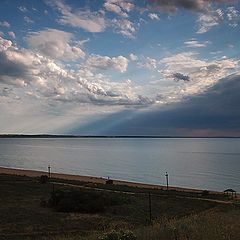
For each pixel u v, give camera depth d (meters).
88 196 41.97
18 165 132.75
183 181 90.38
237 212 24.78
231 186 81.50
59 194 41.94
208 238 10.90
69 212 37.88
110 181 74.25
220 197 55.88
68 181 71.88
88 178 89.00
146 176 101.38
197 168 118.44
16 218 33.00
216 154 184.62
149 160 150.25
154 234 12.41
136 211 39.53
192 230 12.41
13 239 23.83
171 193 59.56
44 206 41.03
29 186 59.34
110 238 11.61
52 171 113.94
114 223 31.31
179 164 132.25
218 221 15.16
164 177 98.38
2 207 39.19
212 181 89.75
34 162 145.12
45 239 20.73
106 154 193.00
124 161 147.38
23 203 42.69
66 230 27.86
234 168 116.06
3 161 147.38
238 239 10.73
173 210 41.22
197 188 78.62
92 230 27.38
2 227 28.47
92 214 37.25
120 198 47.38
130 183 80.88
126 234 11.71
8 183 61.66
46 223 30.98
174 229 12.55
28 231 27.19
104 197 43.69
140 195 54.09
